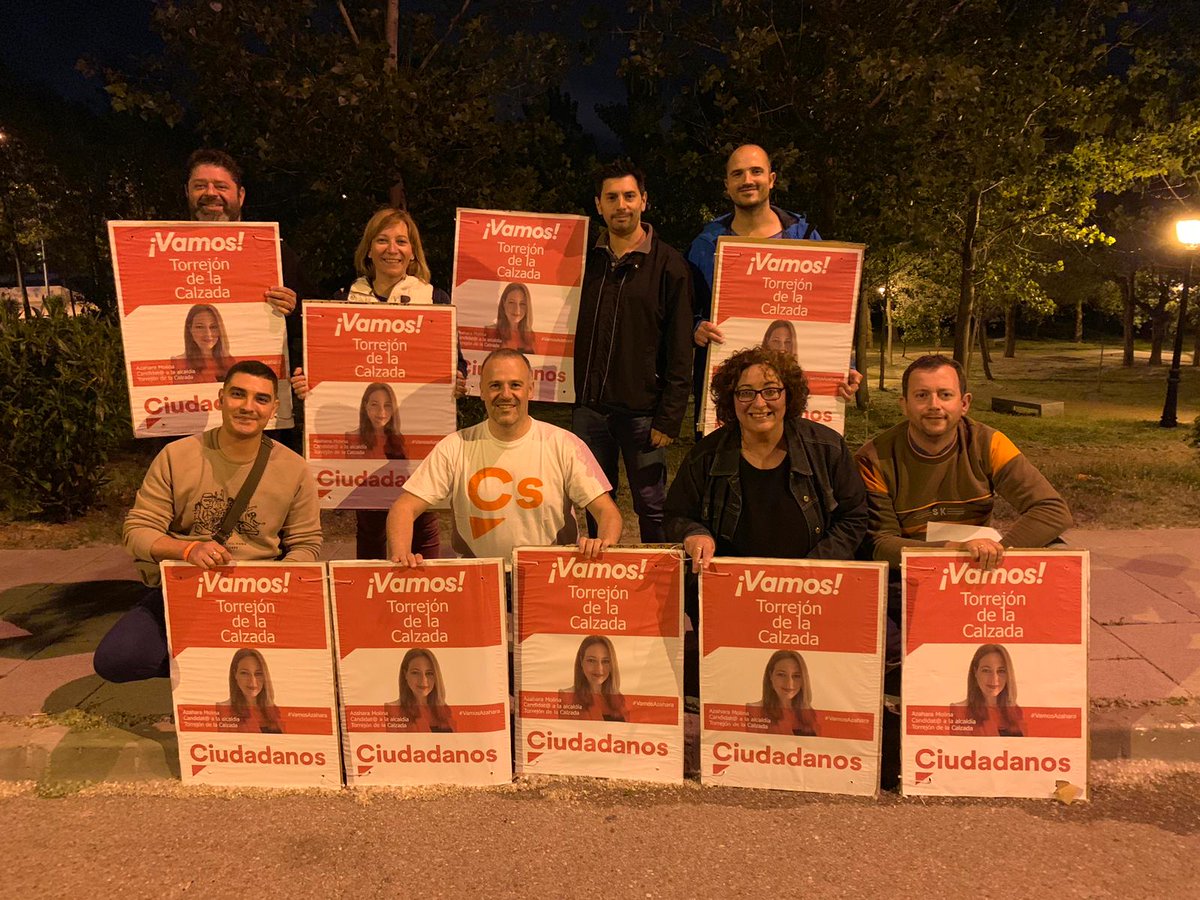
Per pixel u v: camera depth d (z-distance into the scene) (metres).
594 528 6.10
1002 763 3.37
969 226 14.81
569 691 3.49
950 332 35.44
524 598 3.45
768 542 3.62
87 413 7.05
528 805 3.36
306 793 3.47
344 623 3.43
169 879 2.95
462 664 3.45
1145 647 4.43
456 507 3.72
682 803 3.37
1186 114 13.73
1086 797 3.34
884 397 20.27
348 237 9.13
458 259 4.38
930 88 9.90
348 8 9.68
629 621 3.43
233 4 8.38
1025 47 12.18
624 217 4.29
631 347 4.40
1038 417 16.72
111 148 24.36
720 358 4.11
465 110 8.65
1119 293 33.47
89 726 3.76
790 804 3.36
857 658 3.34
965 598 3.33
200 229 4.04
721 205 13.53
